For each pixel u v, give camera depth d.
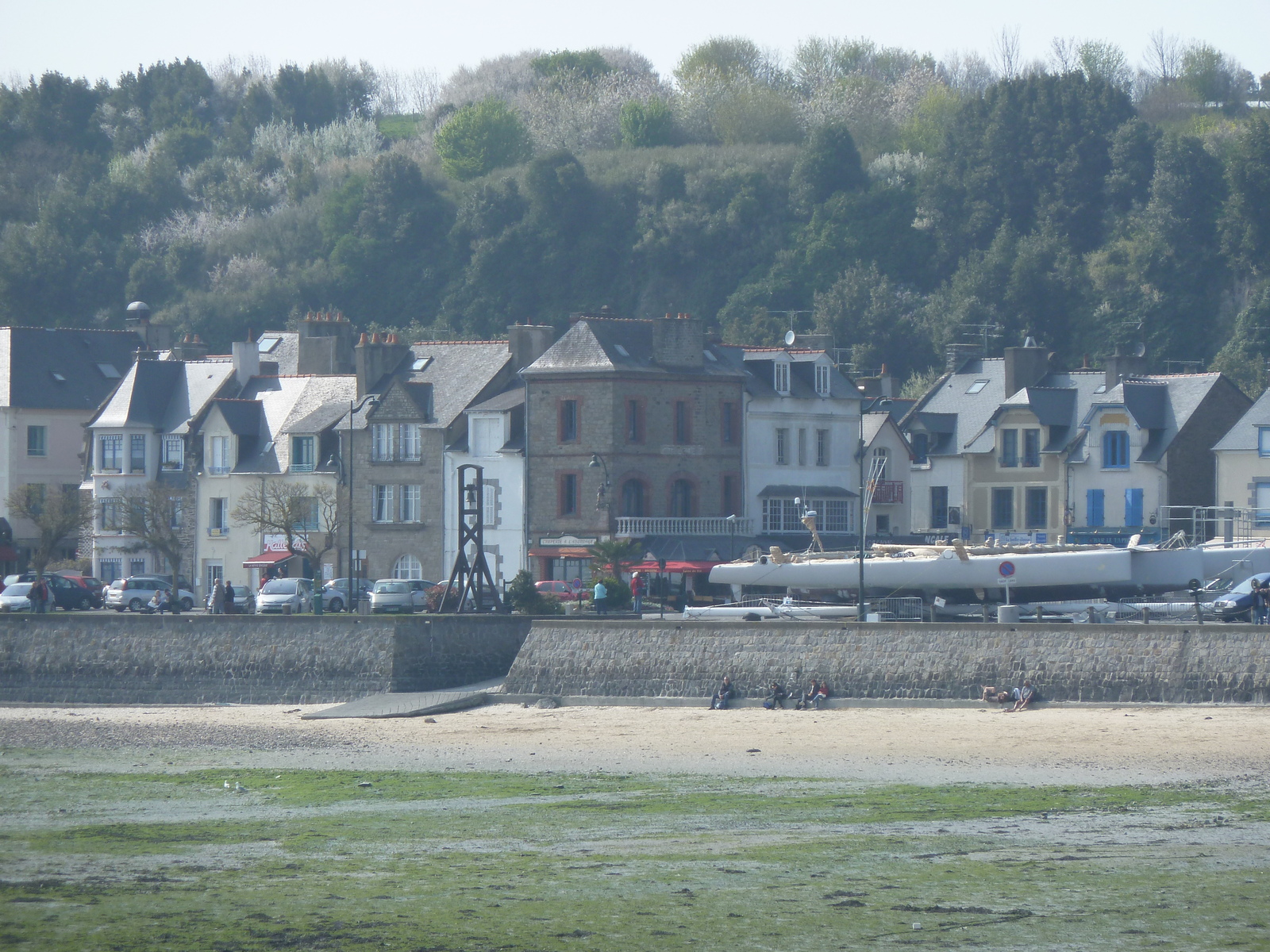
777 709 192.25
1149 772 148.50
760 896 111.00
